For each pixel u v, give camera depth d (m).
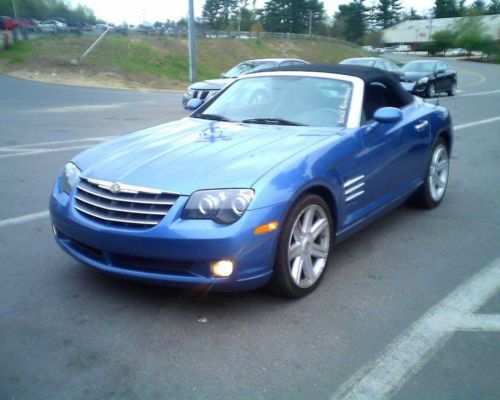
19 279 3.94
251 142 3.85
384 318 3.39
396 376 2.79
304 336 3.17
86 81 26.00
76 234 3.47
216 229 3.09
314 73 4.83
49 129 11.42
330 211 3.88
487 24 85.62
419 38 104.81
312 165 3.56
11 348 3.04
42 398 2.60
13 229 5.06
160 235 3.12
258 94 4.80
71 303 3.57
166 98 20.28
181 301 3.60
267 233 3.21
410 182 5.17
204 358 2.95
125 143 4.11
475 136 10.89
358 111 4.35
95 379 2.76
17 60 28.41
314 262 3.79
